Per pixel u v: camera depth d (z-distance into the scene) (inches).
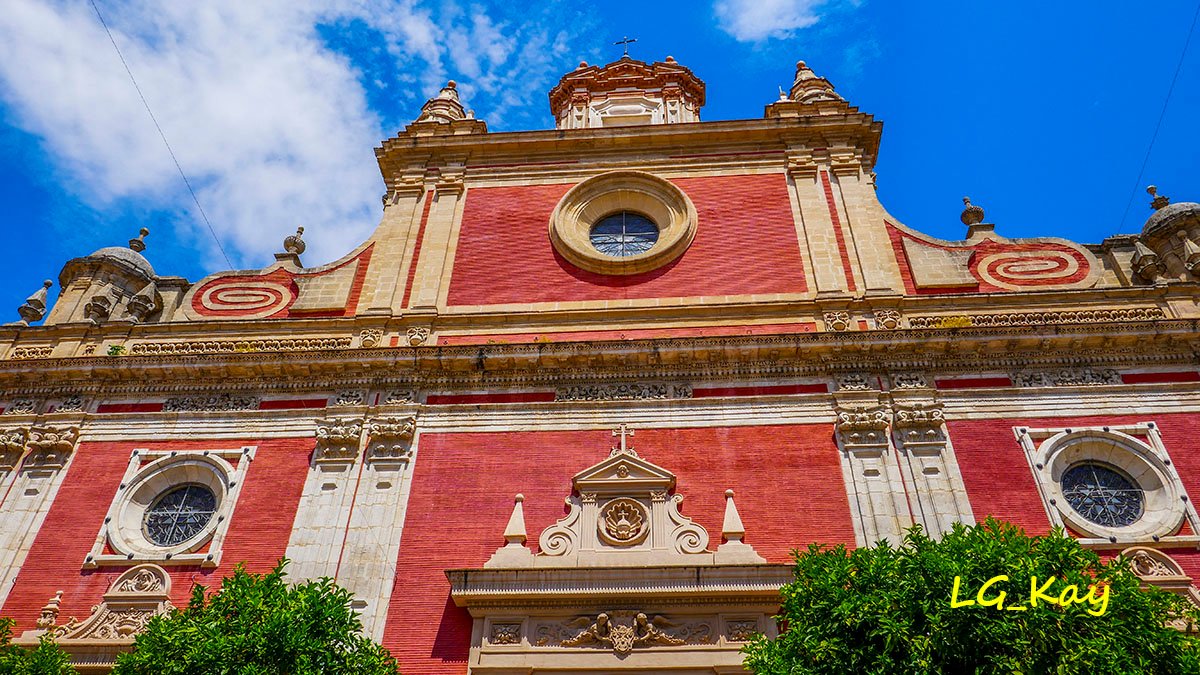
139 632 669.3
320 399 817.5
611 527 701.9
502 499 736.3
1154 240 917.2
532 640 642.2
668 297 892.6
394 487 746.2
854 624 474.6
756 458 744.3
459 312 892.6
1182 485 693.9
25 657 552.1
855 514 701.9
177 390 832.3
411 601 677.9
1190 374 764.6
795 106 1099.3
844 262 904.3
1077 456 731.4
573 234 964.6
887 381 780.6
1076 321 808.3
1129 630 458.9
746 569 645.9
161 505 768.3
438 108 1202.0
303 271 962.7
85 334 893.8
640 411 782.5
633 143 1056.2
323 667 514.0
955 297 850.1
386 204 1043.3
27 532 738.2
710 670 617.6
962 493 703.7
